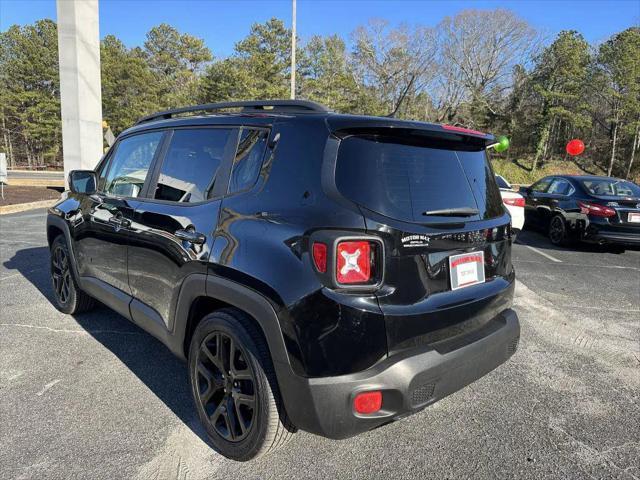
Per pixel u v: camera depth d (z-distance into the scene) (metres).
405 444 2.56
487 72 48.41
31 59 42.84
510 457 2.47
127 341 3.84
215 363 2.41
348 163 2.07
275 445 2.23
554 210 9.35
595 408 3.01
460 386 2.25
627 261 7.92
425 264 2.11
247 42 37.34
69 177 3.81
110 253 3.42
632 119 41.59
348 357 1.90
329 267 1.89
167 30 57.75
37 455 2.38
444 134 2.37
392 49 46.28
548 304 5.25
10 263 6.34
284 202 2.15
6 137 45.75
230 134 2.62
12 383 3.12
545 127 43.66
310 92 37.38
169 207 2.80
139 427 2.65
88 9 14.71
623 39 40.34
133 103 43.12
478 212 2.52
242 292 2.17
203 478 2.24
